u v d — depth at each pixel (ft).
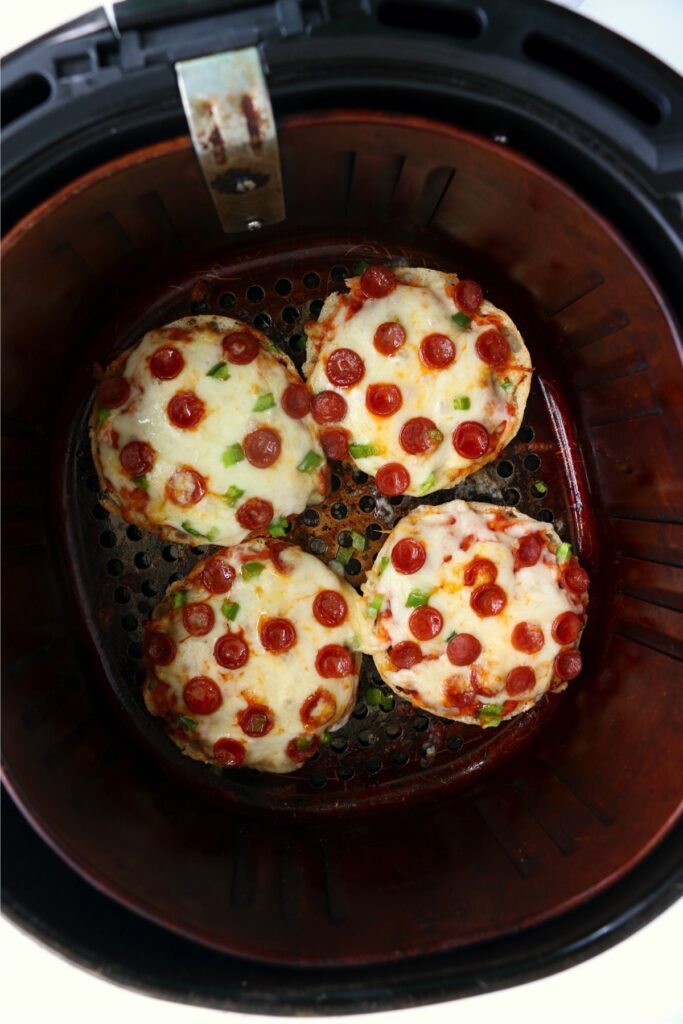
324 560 1.50
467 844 1.44
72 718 1.40
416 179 1.36
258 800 1.50
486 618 1.45
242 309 1.51
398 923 1.30
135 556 1.49
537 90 1.20
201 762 1.50
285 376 1.46
